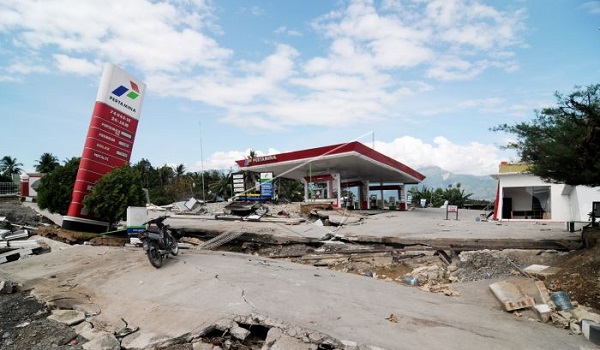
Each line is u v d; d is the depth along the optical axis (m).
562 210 20.64
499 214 21.67
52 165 63.97
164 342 4.50
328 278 7.97
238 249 13.40
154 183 61.16
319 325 4.85
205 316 5.07
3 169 66.19
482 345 4.74
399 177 35.12
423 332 4.98
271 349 4.13
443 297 7.37
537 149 9.84
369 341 4.46
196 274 7.06
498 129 10.38
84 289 6.63
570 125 8.78
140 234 7.64
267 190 24.22
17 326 5.08
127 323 5.16
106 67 13.00
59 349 4.41
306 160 24.14
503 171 22.44
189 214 19.97
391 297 6.82
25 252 10.10
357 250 12.02
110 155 13.22
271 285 6.66
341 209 22.12
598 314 5.82
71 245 11.13
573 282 7.12
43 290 6.54
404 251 11.72
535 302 6.50
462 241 11.51
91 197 12.02
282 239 13.13
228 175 53.34
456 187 48.91
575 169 9.07
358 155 22.38
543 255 10.03
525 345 4.89
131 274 7.30
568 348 4.88
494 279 8.53
